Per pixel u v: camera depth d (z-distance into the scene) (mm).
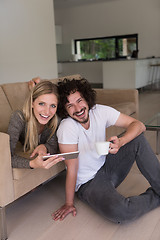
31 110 1571
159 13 8617
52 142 1703
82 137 1646
